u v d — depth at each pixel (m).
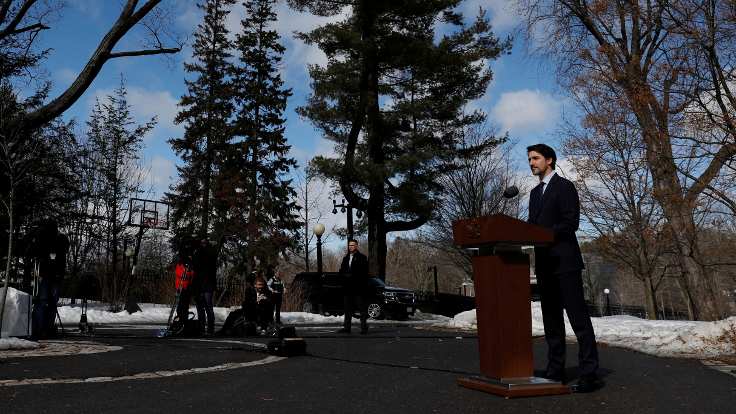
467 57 26.38
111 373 5.06
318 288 22.17
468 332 12.53
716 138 11.67
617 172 17.52
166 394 4.10
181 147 38.22
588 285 52.94
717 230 16.03
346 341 9.48
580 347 4.35
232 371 5.39
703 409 3.69
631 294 52.31
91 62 9.24
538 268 4.56
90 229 23.58
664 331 10.43
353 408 3.70
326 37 25.56
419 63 26.09
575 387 4.27
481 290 4.44
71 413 3.43
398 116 26.53
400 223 28.41
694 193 13.31
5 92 12.91
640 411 3.63
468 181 30.80
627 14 13.52
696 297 15.84
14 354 6.22
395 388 4.47
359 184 26.70
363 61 26.05
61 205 19.69
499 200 30.45
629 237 18.75
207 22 39.25
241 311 10.93
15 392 4.04
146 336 10.53
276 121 39.72
